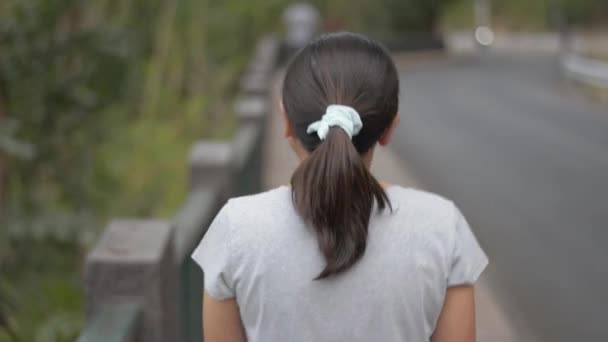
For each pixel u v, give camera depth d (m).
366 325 1.73
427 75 30.05
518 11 64.06
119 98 7.22
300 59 1.87
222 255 1.78
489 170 11.42
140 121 12.30
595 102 21.67
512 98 22.38
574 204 9.31
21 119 6.59
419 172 11.15
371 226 1.75
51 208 6.54
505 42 56.62
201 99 15.86
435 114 18.36
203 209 4.22
